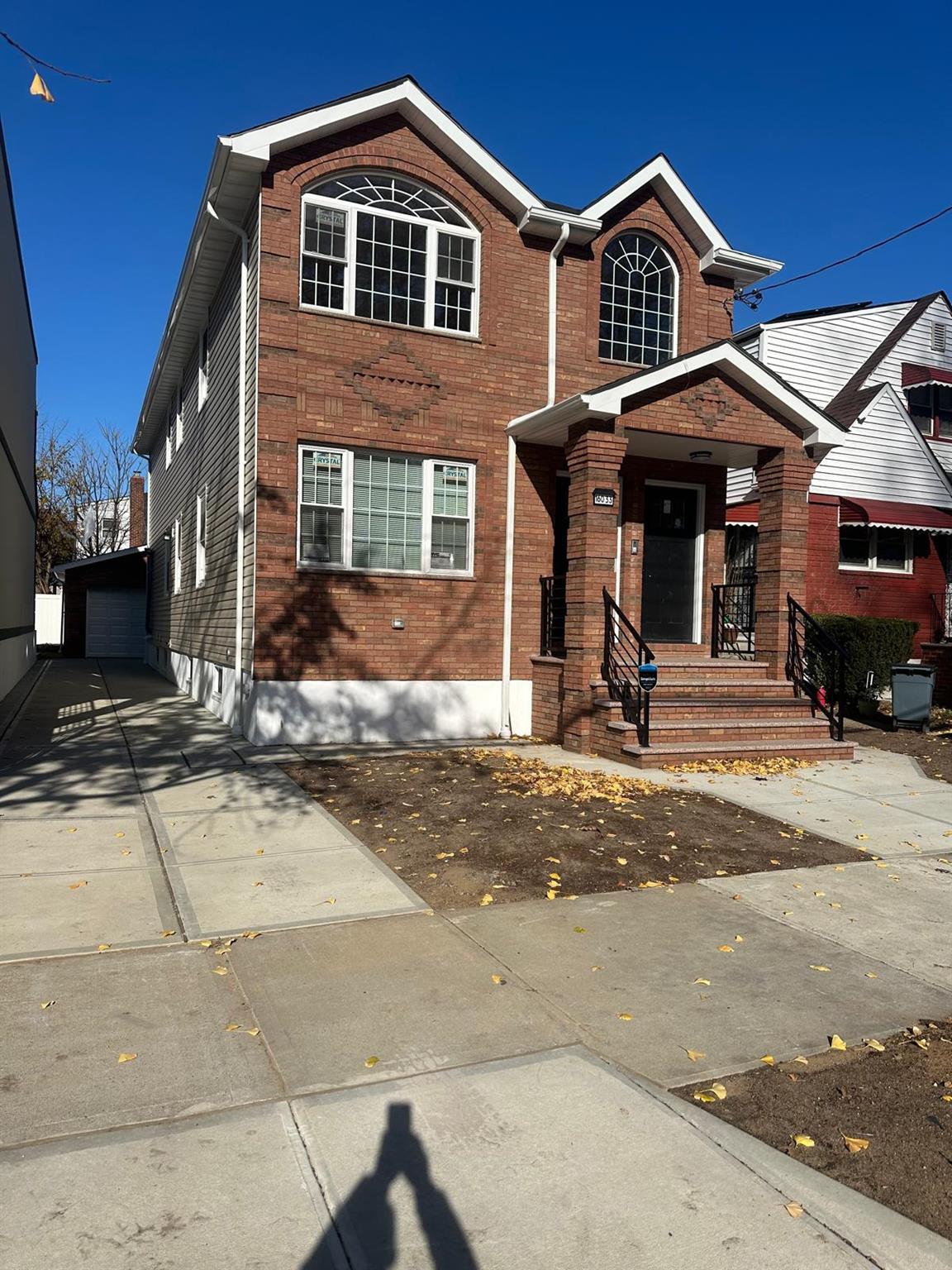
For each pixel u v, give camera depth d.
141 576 28.55
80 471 42.38
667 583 12.48
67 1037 3.59
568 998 4.04
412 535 11.16
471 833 6.63
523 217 11.48
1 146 11.92
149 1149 2.85
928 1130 3.10
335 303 10.81
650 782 8.52
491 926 4.92
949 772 9.60
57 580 35.81
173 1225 2.51
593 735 10.12
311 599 10.55
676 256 12.69
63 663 25.22
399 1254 2.43
